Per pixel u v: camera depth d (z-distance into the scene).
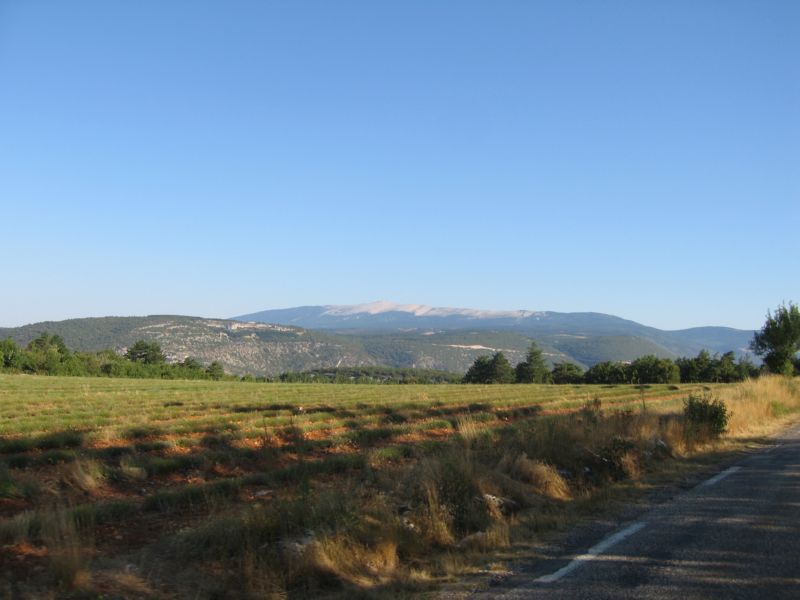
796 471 10.98
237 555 6.12
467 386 53.75
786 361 39.66
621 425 13.44
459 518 7.41
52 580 5.21
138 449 14.12
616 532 7.10
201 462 12.78
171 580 5.55
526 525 7.46
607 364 98.44
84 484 10.48
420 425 18.84
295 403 26.97
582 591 5.21
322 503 7.04
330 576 5.72
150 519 8.18
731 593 5.11
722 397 21.78
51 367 76.06
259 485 10.55
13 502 9.43
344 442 15.77
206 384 48.25
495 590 5.33
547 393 38.78
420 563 6.23
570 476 10.27
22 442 14.22
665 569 5.73
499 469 9.57
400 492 8.32
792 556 6.08
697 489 9.51
